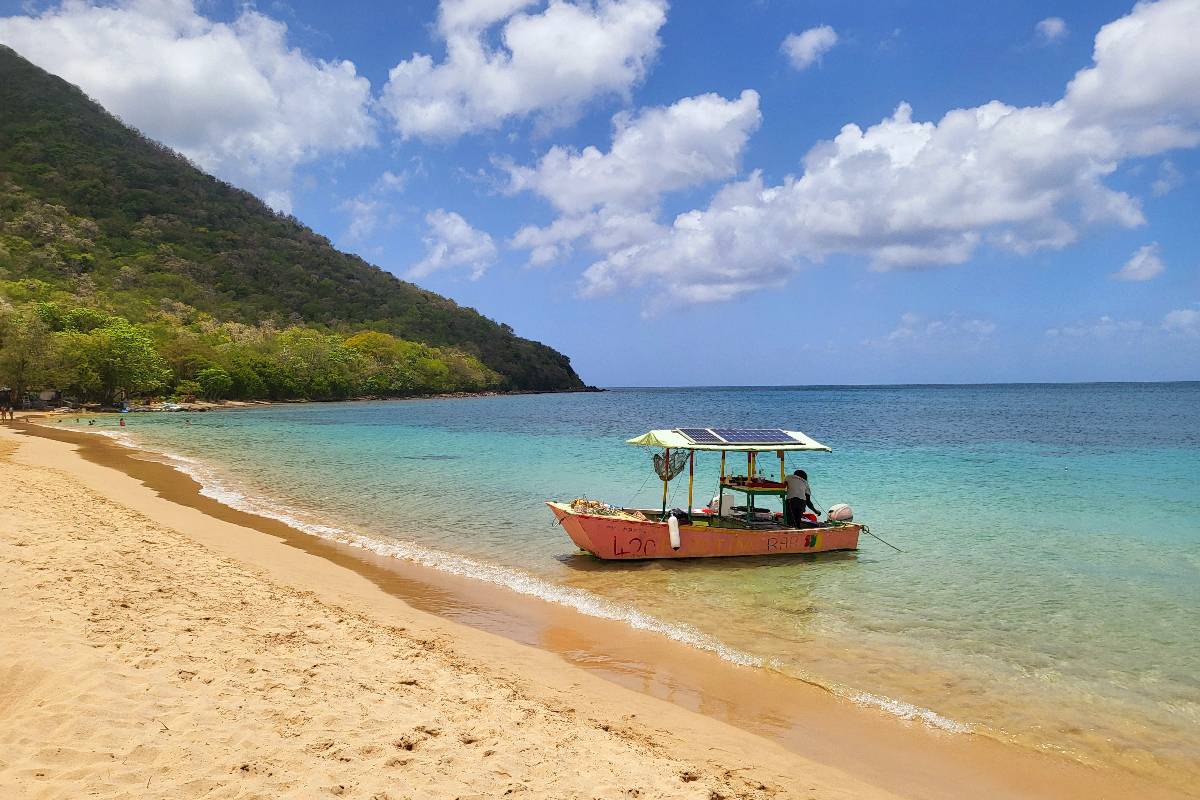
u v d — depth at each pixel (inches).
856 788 242.7
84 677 238.4
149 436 1706.4
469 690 292.0
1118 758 275.9
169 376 3260.3
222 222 6348.4
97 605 323.0
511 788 207.3
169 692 240.1
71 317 3075.8
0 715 213.2
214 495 838.5
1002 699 328.5
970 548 645.3
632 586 509.7
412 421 2647.6
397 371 5339.6
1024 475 1157.7
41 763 187.2
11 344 2532.0
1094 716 313.1
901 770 259.4
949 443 1748.3
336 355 4722.0
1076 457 1419.8
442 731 243.1
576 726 267.9
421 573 523.8
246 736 216.2
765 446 618.5
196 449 1423.5
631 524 566.6
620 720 283.3
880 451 1566.2
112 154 6373.0
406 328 6466.5
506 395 6909.5
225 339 4097.0
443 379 5787.4
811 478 1128.8
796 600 480.4
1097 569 569.9
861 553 623.8
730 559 591.5
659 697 315.0
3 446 1235.2
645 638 398.0
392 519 733.9
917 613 454.9
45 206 5044.3
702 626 422.9
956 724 301.6
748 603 472.1
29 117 6378.0
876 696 328.5
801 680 344.5
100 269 4598.9
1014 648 394.9
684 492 984.3
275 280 5944.9
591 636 398.6
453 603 450.9
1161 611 463.2
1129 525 753.6
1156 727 303.3
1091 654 387.2
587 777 222.4
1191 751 282.8
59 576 359.3
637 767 235.8
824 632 416.8
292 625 348.2
